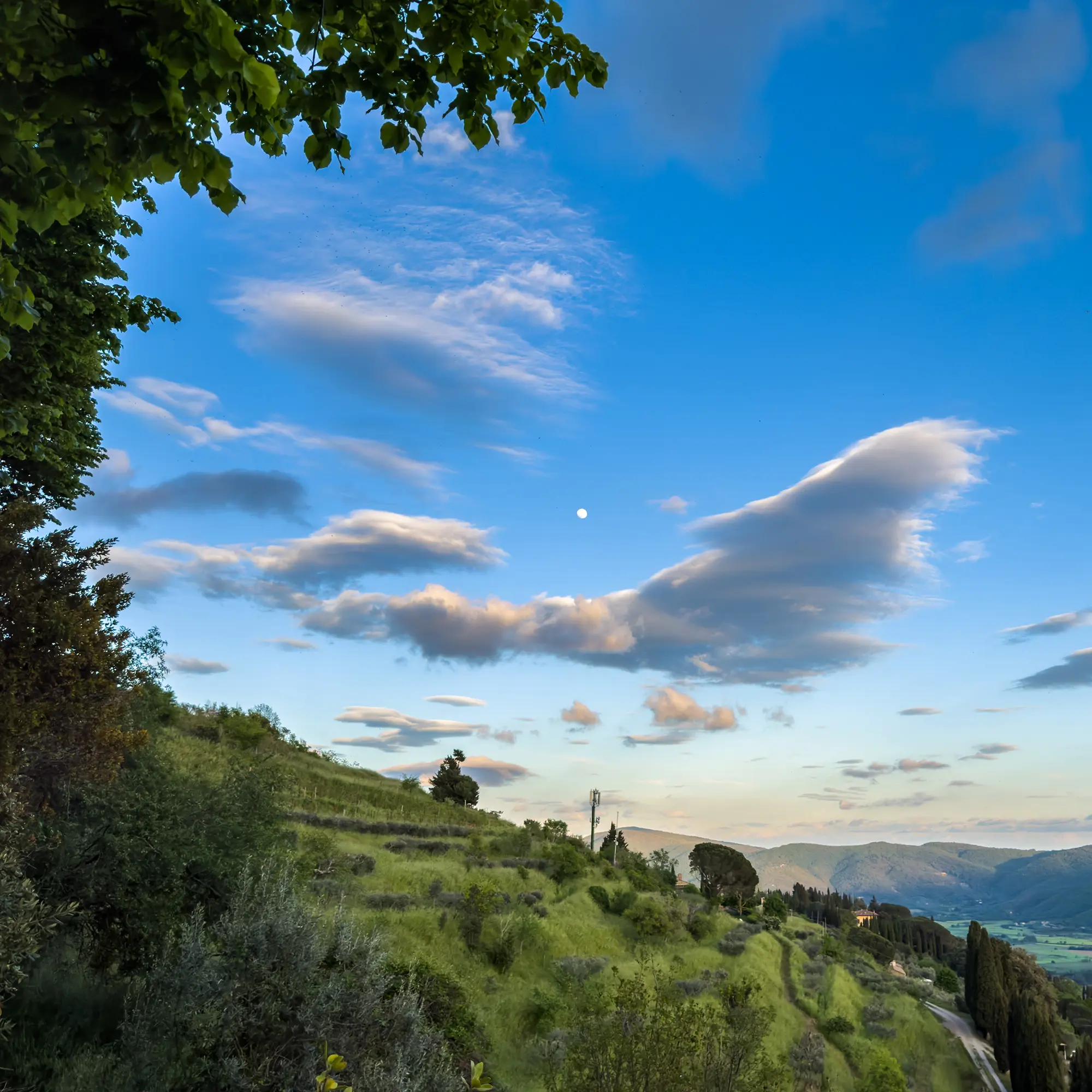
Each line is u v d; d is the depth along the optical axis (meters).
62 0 3.25
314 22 4.25
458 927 35.69
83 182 3.93
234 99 4.12
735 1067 17.34
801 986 57.16
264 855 20.77
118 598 17.05
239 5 4.16
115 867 17.67
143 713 23.81
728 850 82.81
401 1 4.60
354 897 34.47
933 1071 53.53
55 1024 13.58
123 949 17.62
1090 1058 52.28
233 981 13.95
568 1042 25.70
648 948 48.59
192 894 19.03
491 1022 28.30
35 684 15.44
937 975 94.62
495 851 55.59
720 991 40.28
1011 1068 54.66
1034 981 75.56
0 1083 11.40
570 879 56.59
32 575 15.79
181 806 20.50
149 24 3.36
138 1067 12.48
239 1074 13.07
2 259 4.63
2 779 14.35
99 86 3.47
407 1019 16.08
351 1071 14.28
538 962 37.88
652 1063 16.67
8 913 12.27
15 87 3.46
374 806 58.44
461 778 79.31
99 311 17.52
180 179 3.91
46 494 20.84
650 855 86.50
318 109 4.71
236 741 52.06
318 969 15.66
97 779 16.97
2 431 8.28
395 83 4.88
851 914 128.62
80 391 19.09
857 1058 47.97
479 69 4.98
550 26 5.16
